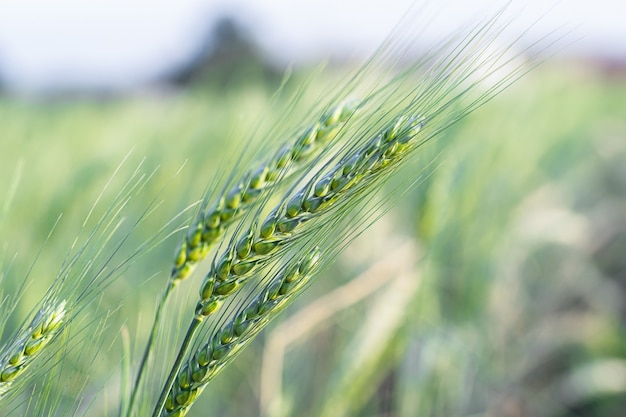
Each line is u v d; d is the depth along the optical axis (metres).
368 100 0.34
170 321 0.40
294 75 0.92
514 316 0.97
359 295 0.69
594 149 1.52
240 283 0.33
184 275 0.34
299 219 0.32
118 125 1.48
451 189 0.76
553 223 1.08
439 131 0.35
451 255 0.86
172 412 0.34
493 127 1.03
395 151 0.32
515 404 0.89
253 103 1.08
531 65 0.35
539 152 1.23
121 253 0.67
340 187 0.32
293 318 0.68
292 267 0.33
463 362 0.81
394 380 0.79
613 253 1.21
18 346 0.34
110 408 0.53
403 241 0.84
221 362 0.33
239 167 0.34
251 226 0.33
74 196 0.82
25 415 0.36
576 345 0.97
